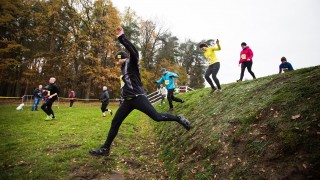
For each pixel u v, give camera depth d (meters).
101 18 28.89
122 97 3.88
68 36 27.70
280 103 3.73
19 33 27.22
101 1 29.23
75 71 30.08
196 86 52.72
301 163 2.43
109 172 4.24
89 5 29.41
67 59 27.30
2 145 5.66
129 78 3.72
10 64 24.73
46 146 5.64
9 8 25.00
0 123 8.92
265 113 3.73
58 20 28.11
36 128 8.09
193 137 4.90
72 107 19.08
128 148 6.03
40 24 28.84
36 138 6.47
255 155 3.02
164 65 40.62
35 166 4.24
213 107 5.97
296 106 3.38
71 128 8.32
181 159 4.39
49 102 10.13
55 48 31.70
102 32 29.33
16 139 6.32
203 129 4.92
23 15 26.86
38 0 29.83
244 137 3.53
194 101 8.54
